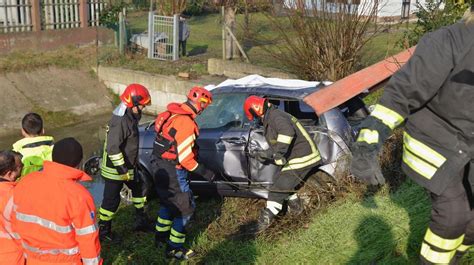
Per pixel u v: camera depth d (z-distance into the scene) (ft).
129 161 18.40
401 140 19.62
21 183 11.08
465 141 7.70
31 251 11.02
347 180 18.60
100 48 53.26
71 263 11.05
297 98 20.11
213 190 20.98
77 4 53.16
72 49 52.37
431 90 7.23
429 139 7.88
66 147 10.78
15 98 43.80
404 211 15.61
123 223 20.63
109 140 17.62
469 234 8.93
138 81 46.65
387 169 18.48
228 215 20.25
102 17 54.13
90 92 48.08
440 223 8.36
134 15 81.25
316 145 19.29
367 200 17.28
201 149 20.76
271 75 41.93
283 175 18.34
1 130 40.55
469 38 7.16
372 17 33.73
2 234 11.55
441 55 7.16
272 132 18.22
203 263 17.06
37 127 16.53
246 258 16.56
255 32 51.80
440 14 32.17
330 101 10.39
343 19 32.48
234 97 21.34
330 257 14.44
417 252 13.30
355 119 21.06
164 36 52.11
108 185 18.63
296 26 33.37
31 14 50.57
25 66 46.93
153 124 22.31
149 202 22.70
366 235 14.88
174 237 17.29
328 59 33.14
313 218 17.78
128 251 18.34
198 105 16.94
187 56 54.49
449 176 7.80
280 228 18.29
